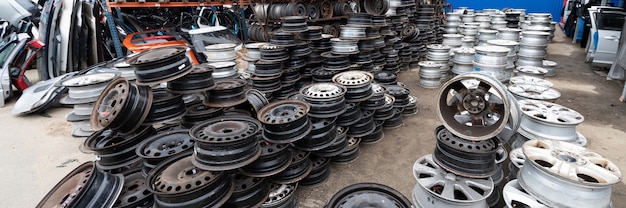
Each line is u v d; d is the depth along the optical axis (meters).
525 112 2.90
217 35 6.12
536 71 4.86
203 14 8.21
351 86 3.06
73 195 1.69
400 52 6.64
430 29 7.64
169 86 2.65
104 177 1.85
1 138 3.82
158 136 2.41
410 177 2.83
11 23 6.84
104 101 2.53
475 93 2.16
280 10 7.01
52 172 3.07
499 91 1.90
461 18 8.34
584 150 2.02
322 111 2.68
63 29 5.70
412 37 7.01
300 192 2.69
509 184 2.04
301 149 2.61
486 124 2.20
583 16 9.16
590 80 5.69
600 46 5.92
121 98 2.28
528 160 1.93
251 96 3.07
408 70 6.89
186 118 2.81
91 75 3.74
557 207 1.74
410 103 4.24
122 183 1.92
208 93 2.88
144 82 2.38
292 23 4.13
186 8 8.32
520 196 1.89
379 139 3.57
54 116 4.59
